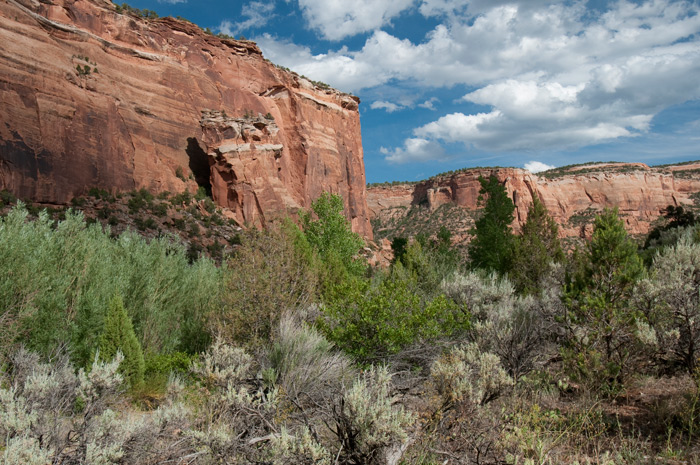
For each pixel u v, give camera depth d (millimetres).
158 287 12617
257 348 8047
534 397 5965
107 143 45875
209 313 10297
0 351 7523
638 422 5230
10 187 36812
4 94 37656
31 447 3459
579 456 4352
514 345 7762
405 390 5961
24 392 4684
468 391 4695
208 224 49906
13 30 40344
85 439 4004
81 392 4719
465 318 9109
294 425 4848
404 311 8781
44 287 9453
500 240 33594
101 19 53250
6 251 8984
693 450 4277
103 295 10484
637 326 6824
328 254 15375
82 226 11852
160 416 4828
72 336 9453
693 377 5910
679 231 21875
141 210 45188
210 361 6125
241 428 4766
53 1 47531
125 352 7926
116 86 50656
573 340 7453
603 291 8719
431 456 4125
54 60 42625
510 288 12195
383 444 3785
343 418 4145
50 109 40625
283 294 9727
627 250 10547
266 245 10961
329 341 8453
